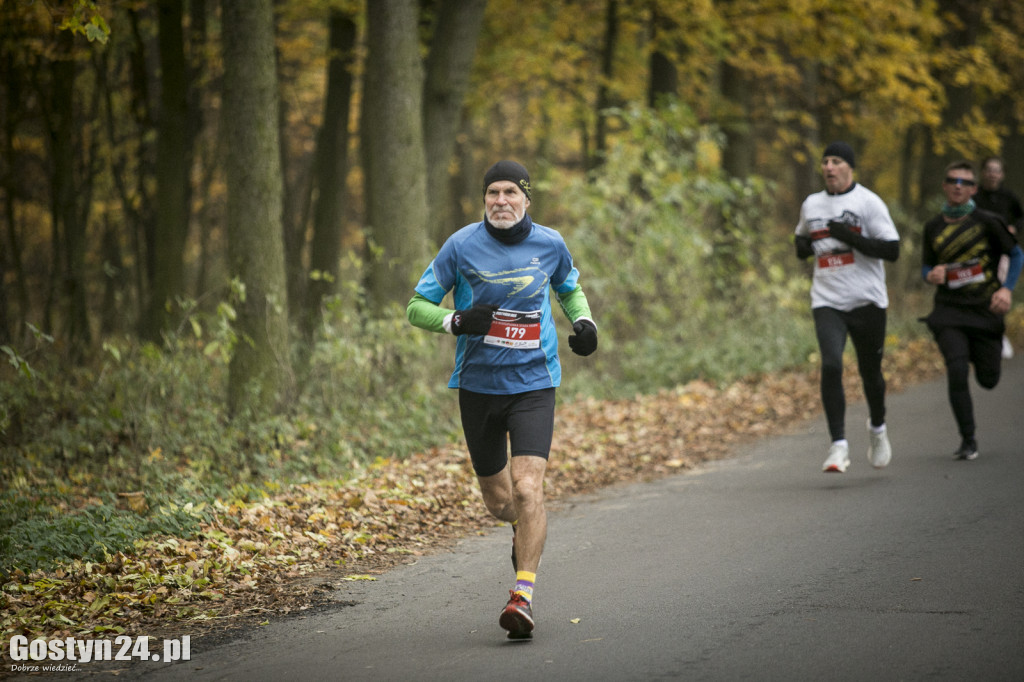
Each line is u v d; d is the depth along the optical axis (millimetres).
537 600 10547
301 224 40062
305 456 18859
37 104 31844
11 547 12156
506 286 9797
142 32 38438
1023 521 11992
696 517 14078
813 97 45750
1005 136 49406
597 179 30188
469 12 27922
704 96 40781
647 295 29344
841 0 36375
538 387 9891
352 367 21625
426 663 8664
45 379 19641
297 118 51906
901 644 8133
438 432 21625
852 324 15578
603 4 40688
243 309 20344
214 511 14336
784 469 17516
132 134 39719
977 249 16625
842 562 10859
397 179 24625
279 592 11375
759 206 40031
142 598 11039
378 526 14422
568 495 17000
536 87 47812
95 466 18172
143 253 44156
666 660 8195
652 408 24203
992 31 44875
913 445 18281
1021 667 7484
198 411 19453
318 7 34562
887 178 66062
